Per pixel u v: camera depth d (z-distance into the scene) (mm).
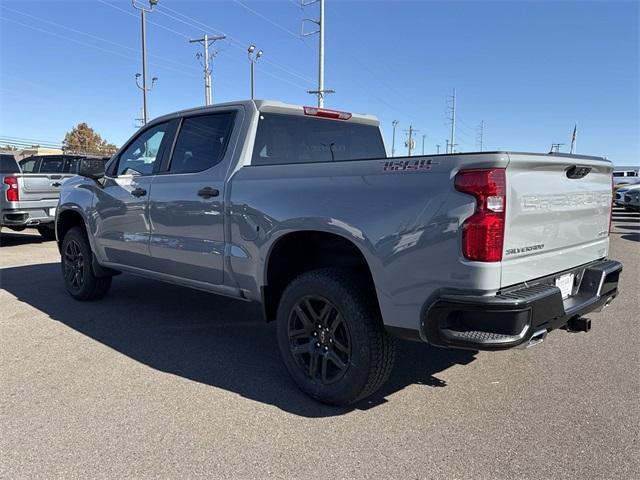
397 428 3268
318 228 3484
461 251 2855
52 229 11984
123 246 5387
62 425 3301
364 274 3551
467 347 2859
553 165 3152
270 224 3799
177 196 4629
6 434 3191
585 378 4020
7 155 11789
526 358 4445
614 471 2789
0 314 5770
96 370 4203
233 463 2889
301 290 3629
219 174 4301
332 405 3576
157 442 3104
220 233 4250
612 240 12750
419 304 3043
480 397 3699
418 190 3020
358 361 3359
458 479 2732
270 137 4398
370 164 3279
